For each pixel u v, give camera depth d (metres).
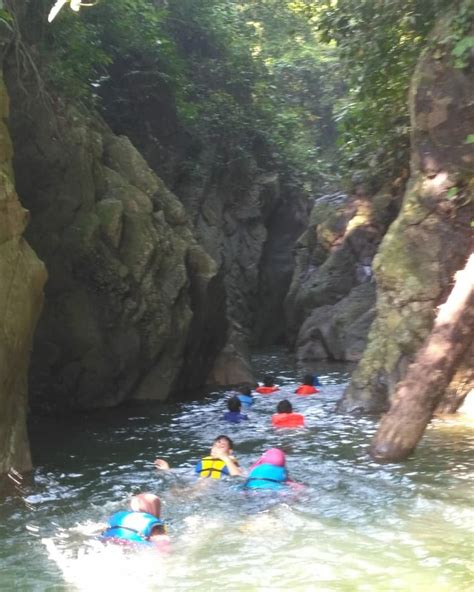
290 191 29.67
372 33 15.10
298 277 24.95
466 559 5.74
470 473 8.31
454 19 11.73
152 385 14.45
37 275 8.77
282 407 11.77
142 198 14.90
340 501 7.34
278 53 33.59
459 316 8.84
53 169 13.67
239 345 18.64
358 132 17.81
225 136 27.20
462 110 11.96
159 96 23.38
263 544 6.14
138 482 8.34
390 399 11.95
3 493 7.88
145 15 21.02
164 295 14.59
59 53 15.03
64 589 5.25
